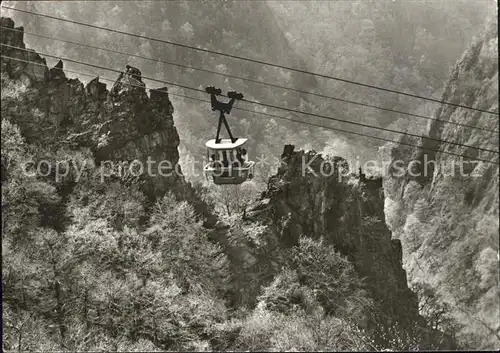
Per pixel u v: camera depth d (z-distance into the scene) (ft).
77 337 239.50
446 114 556.92
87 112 331.16
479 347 304.50
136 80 337.72
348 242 313.32
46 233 271.28
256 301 286.87
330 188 318.86
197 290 283.79
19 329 233.14
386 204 549.95
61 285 261.03
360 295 286.87
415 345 277.44
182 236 297.12
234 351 249.55
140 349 233.76
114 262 277.03
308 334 244.22
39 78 331.16
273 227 308.19
